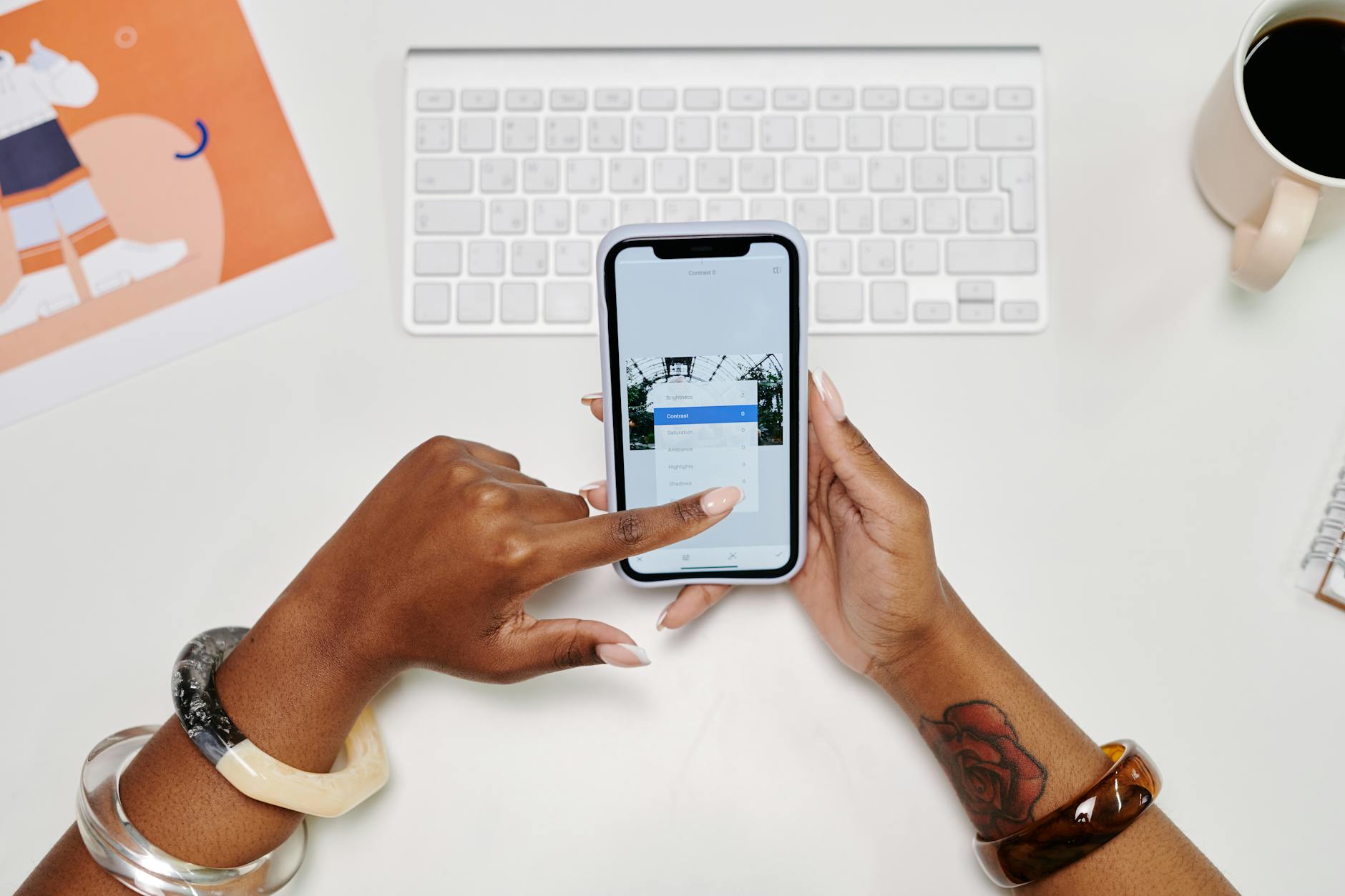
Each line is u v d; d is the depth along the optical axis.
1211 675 0.69
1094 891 0.56
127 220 0.71
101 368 0.71
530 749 0.68
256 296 0.71
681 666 0.69
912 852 0.67
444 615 0.56
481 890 0.67
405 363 0.71
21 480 0.71
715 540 0.62
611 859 0.68
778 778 0.68
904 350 0.71
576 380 0.71
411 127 0.71
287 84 0.72
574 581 0.69
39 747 0.70
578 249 0.70
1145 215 0.72
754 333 0.59
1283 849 0.68
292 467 0.71
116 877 0.57
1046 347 0.71
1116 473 0.71
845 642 0.65
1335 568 0.68
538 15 0.74
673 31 0.74
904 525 0.57
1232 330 0.71
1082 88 0.73
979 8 0.74
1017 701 0.60
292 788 0.57
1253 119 0.66
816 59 0.71
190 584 0.71
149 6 0.71
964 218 0.71
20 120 0.70
